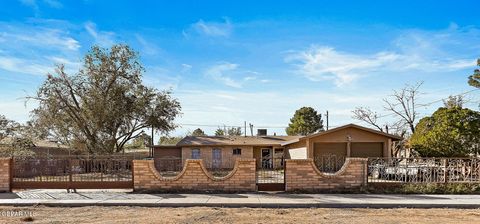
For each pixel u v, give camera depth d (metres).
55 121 33.03
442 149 19.59
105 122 32.88
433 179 14.67
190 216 10.12
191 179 14.23
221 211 10.81
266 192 14.01
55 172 15.29
